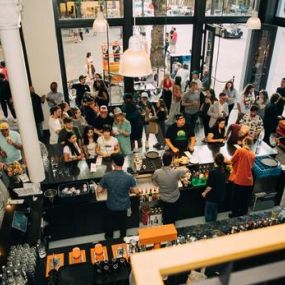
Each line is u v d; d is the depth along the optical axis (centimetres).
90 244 394
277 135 776
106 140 531
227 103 734
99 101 775
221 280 97
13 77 372
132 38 336
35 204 441
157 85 987
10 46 355
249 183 498
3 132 500
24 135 408
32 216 419
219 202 487
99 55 1266
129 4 775
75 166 509
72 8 758
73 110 633
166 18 816
